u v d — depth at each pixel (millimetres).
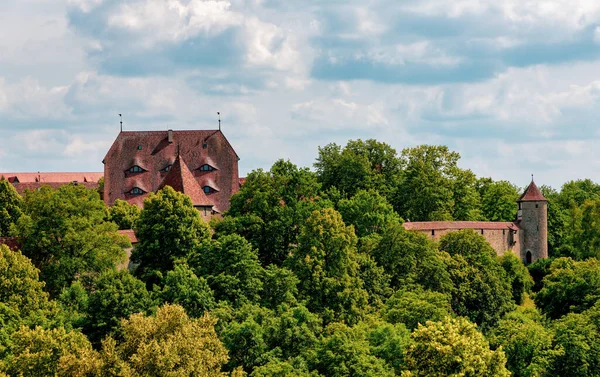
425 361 171750
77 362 174625
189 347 176875
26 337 187250
